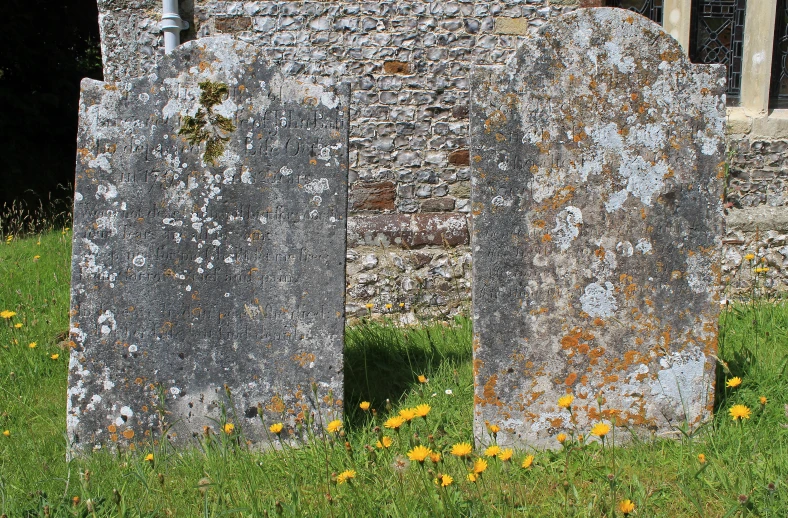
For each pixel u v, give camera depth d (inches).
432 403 157.9
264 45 225.8
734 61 251.8
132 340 143.8
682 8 243.1
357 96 230.4
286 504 114.9
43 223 359.9
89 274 142.3
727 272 238.7
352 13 226.8
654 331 141.0
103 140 140.6
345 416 148.3
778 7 247.4
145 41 218.7
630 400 142.1
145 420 144.9
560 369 141.1
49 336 200.4
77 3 453.4
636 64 137.1
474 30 229.9
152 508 119.0
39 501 114.9
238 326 143.9
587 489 120.9
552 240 138.6
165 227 142.1
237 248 142.7
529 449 141.1
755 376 157.1
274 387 145.1
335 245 143.0
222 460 135.6
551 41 136.1
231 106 141.2
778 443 130.6
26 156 439.8
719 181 139.2
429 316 229.6
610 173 138.2
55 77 457.1
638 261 139.7
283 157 141.7
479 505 109.9
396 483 120.6
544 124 136.9
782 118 243.8
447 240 233.1
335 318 143.9
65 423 153.4
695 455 129.6
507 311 139.7
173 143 141.1
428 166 234.2
